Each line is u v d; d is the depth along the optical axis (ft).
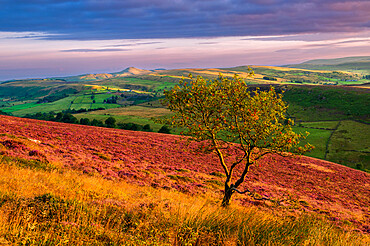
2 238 15.17
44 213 21.03
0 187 28.50
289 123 51.26
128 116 618.44
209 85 52.90
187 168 129.18
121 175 76.33
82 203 27.71
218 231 21.75
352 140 395.96
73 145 124.67
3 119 187.11
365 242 28.40
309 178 165.17
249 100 51.98
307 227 25.85
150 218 25.93
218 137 56.24
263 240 21.30
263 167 177.47
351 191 148.25
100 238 18.80
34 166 57.82
